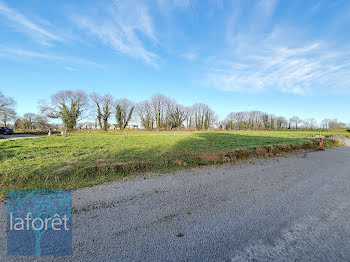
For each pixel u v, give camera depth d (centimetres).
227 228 273
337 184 493
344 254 223
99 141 1248
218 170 616
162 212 319
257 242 243
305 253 223
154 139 1398
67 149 875
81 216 302
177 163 650
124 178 504
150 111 4909
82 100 4181
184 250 225
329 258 216
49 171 500
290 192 426
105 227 271
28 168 521
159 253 220
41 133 3319
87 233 256
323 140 1573
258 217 307
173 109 5022
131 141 1243
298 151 1109
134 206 340
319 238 254
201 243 239
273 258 214
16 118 4259
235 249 229
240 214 316
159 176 530
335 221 299
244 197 390
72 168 524
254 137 1725
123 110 4650
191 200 370
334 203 368
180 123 5297
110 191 412
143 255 216
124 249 226
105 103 4259
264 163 749
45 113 4009
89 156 698
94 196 383
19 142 1211
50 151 816
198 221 292
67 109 4097
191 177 529
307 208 344
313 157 934
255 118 6381
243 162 753
